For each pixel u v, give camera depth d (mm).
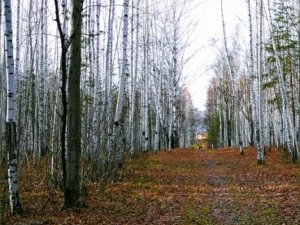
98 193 12922
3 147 13227
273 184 15219
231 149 42719
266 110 36562
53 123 15383
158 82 39281
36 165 20125
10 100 9883
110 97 19766
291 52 30984
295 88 30672
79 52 10352
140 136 36469
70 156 10438
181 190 14430
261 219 9758
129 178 16797
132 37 26031
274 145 41344
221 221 9758
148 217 10109
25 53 30125
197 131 114438
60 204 11086
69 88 10328
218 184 16000
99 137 15266
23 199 11820
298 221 9266
